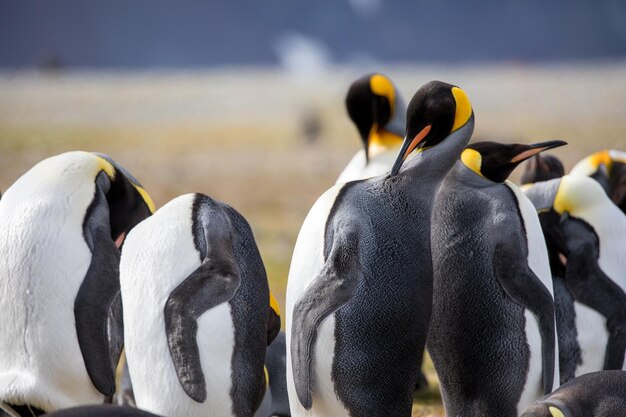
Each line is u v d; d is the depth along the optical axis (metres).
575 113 66.12
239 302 9.02
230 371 8.78
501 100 77.06
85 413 7.13
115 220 10.48
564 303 11.48
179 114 78.31
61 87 98.62
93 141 60.03
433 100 9.66
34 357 9.45
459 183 10.28
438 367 10.32
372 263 9.39
